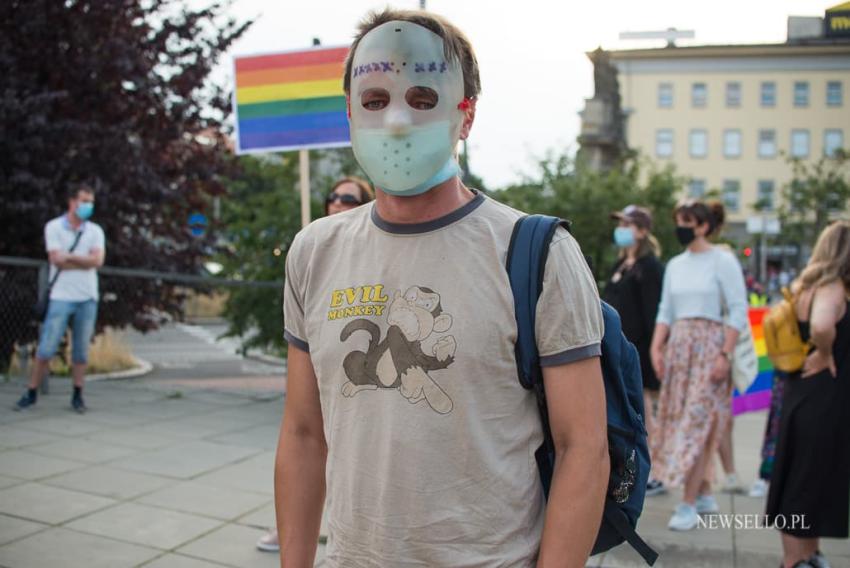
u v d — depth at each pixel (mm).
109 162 8953
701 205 4715
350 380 1464
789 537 3727
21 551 3580
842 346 3600
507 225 1464
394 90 1467
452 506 1386
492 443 1397
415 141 1447
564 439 1408
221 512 4289
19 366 8180
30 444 5492
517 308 1401
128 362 9914
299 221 9930
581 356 1401
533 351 1407
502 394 1401
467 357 1381
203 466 5207
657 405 5316
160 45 9734
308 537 1646
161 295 9664
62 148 8867
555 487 1396
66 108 9133
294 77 4344
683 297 4738
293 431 1672
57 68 8938
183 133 9953
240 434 6246
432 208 1489
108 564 3510
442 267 1435
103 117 9344
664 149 53562
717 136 53188
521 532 1421
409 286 1441
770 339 3758
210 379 8992
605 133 21031
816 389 3639
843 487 3604
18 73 8766
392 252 1478
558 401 1402
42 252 9141
